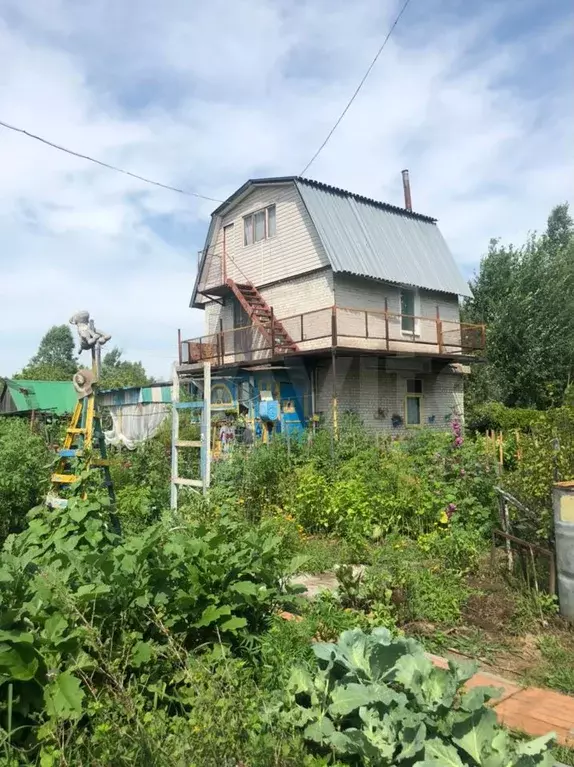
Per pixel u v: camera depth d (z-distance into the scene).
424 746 2.63
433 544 7.07
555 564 5.49
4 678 2.75
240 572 4.21
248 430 15.41
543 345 26.64
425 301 20.98
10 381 30.19
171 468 10.70
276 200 20.16
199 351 21.33
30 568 3.73
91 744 2.78
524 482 6.47
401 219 21.53
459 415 20.28
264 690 3.50
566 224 40.59
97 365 8.42
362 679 3.16
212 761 2.62
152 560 3.78
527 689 4.01
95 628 3.14
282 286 20.00
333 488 9.29
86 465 7.12
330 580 6.61
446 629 5.02
